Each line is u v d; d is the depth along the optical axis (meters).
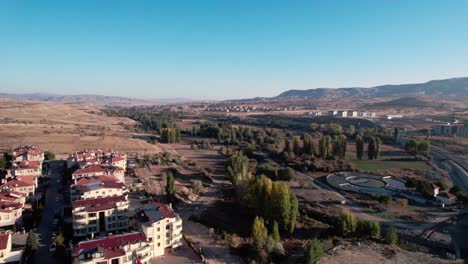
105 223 111.88
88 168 159.75
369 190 170.50
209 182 187.50
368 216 135.88
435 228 124.88
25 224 118.12
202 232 122.00
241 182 151.50
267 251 104.44
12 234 109.44
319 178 196.00
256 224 110.69
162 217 104.19
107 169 163.50
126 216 115.44
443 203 150.38
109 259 85.31
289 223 121.19
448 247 110.56
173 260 99.94
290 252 107.88
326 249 108.19
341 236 118.62
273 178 188.62
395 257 103.81
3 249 91.75
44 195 145.75
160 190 163.75
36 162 176.00
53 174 181.25
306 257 96.19
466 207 147.12
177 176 193.00
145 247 92.56
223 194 166.50
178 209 144.50
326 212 138.62
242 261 102.62
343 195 162.88
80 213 107.88
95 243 88.94
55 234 108.50
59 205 137.00
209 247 110.56
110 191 130.62
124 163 192.75
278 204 122.62
